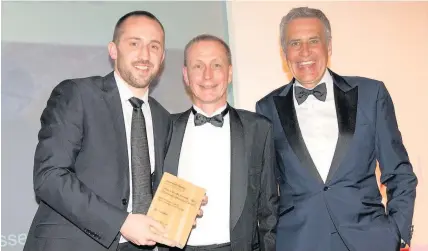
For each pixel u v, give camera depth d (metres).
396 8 3.79
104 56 3.18
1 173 2.94
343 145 2.32
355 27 3.70
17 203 2.96
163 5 3.30
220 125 2.44
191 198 2.10
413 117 3.77
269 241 2.39
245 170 2.34
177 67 3.30
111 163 2.09
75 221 1.94
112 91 2.22
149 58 2.24
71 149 2.02
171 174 2.30
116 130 2.15
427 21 3.84
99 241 1.94
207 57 2.40
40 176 1.96
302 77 2.45
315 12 2.49
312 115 2.45
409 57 3.79
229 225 2.32
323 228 2.30
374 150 2.39
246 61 3.43
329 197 2.30
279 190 2.50
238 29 3.42
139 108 2.24
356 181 2.32
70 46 3.12
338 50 3.65
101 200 1.95
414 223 3.71
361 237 2.26
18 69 3.00
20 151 2.98
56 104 2.09
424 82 3.81
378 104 2.37
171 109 3.27
